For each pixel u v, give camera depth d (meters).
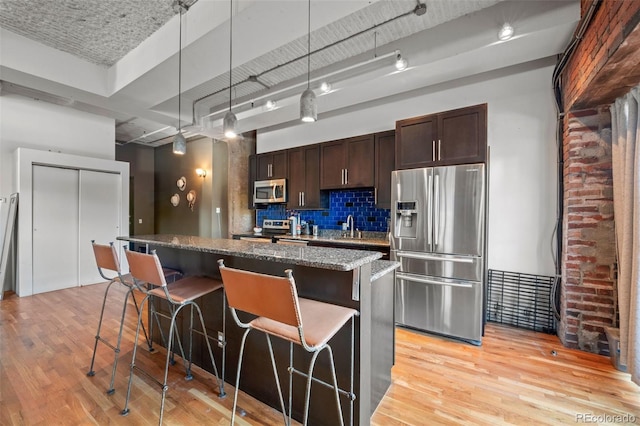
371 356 1.61
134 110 3.99
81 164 4.52
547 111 2.80
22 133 4.24
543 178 2.82
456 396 1.80
